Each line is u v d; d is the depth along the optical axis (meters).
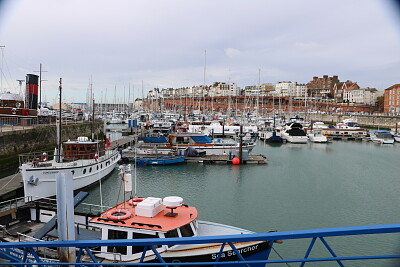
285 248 18.22
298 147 65.31
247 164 43.72
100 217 11.87
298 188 31.53
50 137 49.16
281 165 43.75
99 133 73.88
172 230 11.20
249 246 11.88
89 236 12.45
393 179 36.19
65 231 7.12
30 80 54.94
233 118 107.56
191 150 45.41
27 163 26.23
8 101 52.16
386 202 27.19
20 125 48.59
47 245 5.12
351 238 19.39
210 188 30.86
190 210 12.82
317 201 27.28
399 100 138.25
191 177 35.41
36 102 56.44
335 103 184.12
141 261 5.41
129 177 13.67
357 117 130.38
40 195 23.86
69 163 27.12
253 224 21.81
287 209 25.00
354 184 33.56
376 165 45.28
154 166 41.38
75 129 59.03
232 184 32.62
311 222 22.28
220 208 25.00
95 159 29.36
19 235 11.91
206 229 13.54
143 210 11.98
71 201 7.11
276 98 178.50
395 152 59.47
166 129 70.44
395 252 17.44
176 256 11.04
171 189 30.23
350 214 24.05
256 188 31.17
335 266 16.12
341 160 49.19
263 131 77.69
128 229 11.25
